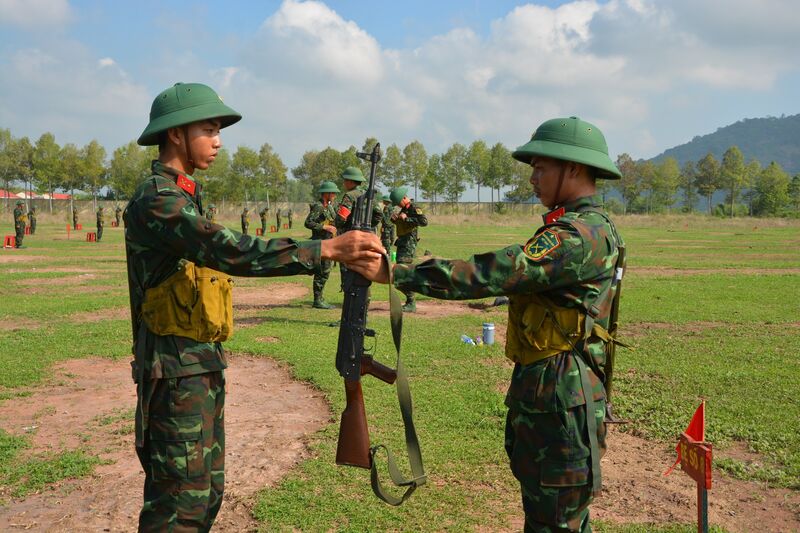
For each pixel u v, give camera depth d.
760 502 4.76
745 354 9.20
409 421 2.97
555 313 2.83
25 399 7.29
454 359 8.88
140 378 3.10
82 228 52.66
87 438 6.07
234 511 4.61
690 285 17.06
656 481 5.11
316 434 6.03
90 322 11.83
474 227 61.56
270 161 92.94
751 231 55.53
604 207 3.10
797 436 5.95
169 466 3.06
